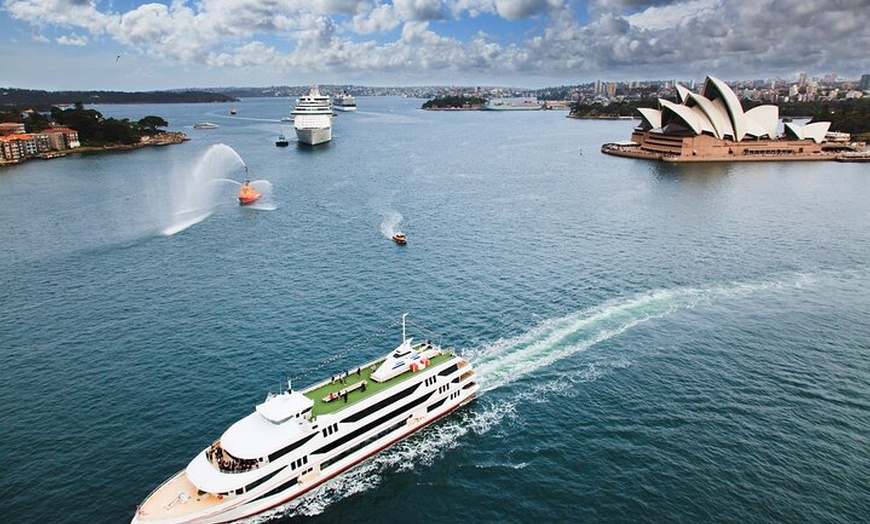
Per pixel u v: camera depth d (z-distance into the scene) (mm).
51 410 69875
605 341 87375
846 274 115562
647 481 58469
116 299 103625
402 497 58188
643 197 197750
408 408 67312
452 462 62750
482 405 72500
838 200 191625
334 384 67125
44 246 134750
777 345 85750
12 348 85125
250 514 55750
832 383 75375
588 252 131250
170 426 66938
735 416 68562
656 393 73500
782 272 116812
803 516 53719
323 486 59969
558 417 69250
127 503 55688
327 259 127000
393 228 153750
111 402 71625
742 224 157625
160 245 137000
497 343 87188
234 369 79688
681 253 130000
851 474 58906
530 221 161750
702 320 94312
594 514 54625
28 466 60250
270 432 57938
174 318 95625
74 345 86062
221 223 158000
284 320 95000
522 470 60938
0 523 52812
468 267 121250
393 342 87812
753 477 58625
